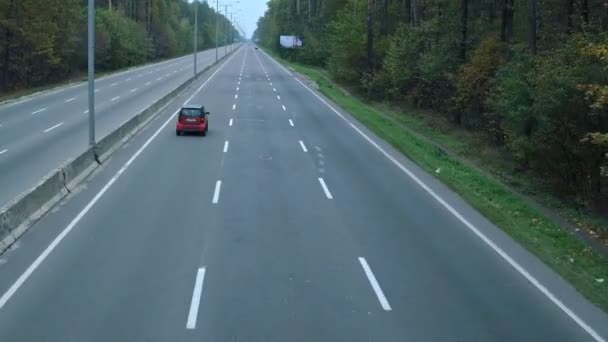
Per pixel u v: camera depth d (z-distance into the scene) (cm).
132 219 1711
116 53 9712
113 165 2472
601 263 1585
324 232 1636
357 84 6556
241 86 6756
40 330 1024
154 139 3153
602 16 3241
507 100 2675
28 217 1645
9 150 2730
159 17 15050
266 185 2184
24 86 6906
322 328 1055
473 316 1128
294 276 1304
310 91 6444
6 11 6394
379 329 1057
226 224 1683
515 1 4309
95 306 1127
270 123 3944
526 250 1554
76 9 7794
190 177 2278
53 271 1305
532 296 1245
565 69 2289
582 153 2334
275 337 1016
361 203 1969
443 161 2859
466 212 1906
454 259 1457
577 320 1136
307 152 2906
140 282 1251
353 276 1314
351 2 7262
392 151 3005
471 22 4662
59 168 1998
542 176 2659
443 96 4569
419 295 1222
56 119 3856
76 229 1611
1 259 1377
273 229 1648
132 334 1017
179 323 1062
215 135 3359
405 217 1819
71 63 8394
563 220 2098
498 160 3145
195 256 1416
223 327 1050
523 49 3212
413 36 5084
